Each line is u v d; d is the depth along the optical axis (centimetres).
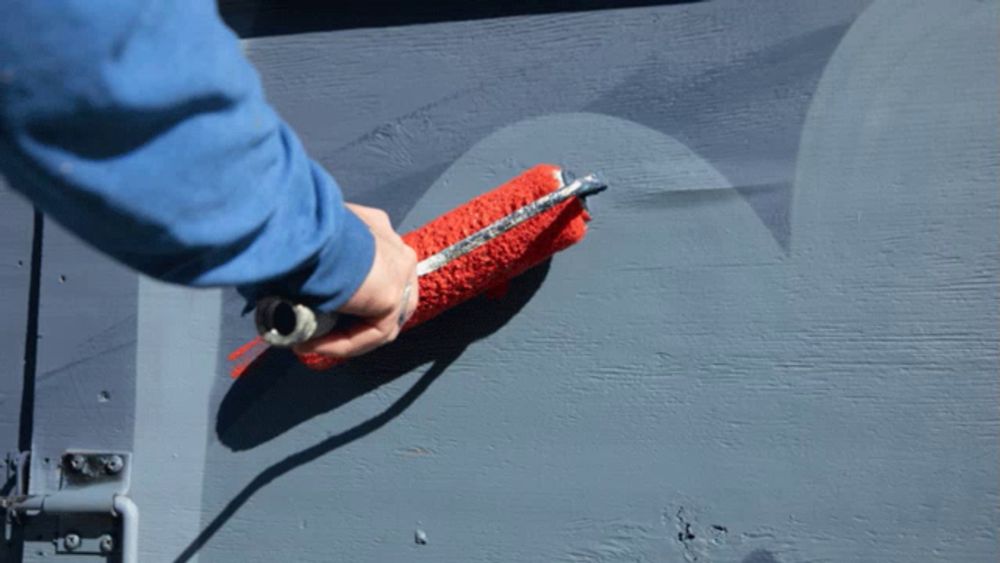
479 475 92
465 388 93
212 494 97
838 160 86
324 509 95
